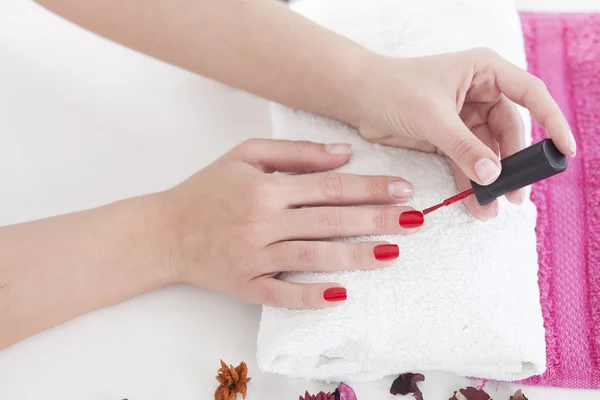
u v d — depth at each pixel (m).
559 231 0.53
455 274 0.46
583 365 0.48
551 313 0.50
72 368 0.49
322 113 0.53
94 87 0.59
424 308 0.46
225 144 0.56
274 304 0.47
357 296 0.46
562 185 0.55
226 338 0.50
